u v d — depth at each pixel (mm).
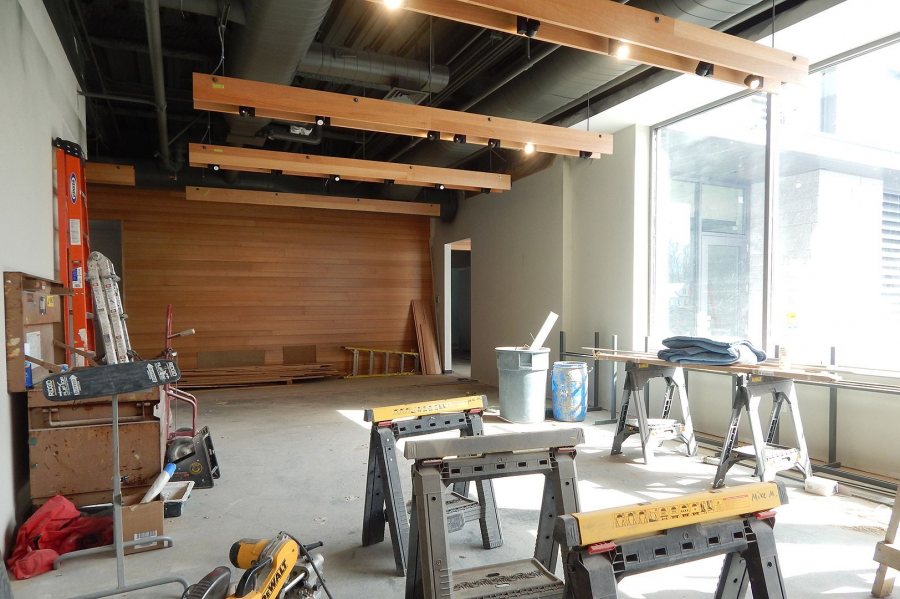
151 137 8516
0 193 2775
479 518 2727
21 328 2881
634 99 5227
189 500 3500
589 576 1242
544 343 7203
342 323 9766
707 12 3490
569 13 2746
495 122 4438
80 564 2637
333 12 4918
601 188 6445
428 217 10453
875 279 4105
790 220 4730
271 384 8688
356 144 8680
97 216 8312
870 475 3887
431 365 10031
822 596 2270
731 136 5207
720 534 1435
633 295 6004
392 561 2643
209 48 5660
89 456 3064
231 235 9062
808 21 3768
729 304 5266
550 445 1855
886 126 4012
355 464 4305
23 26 3283
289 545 2008
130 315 8445
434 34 5195
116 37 5328
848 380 3914
